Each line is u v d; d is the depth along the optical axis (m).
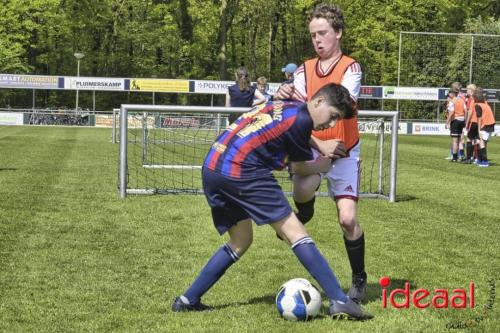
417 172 14.41
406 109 37.94
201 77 45.81
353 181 4.54
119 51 45.31
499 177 13.61
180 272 5.49
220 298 4.77
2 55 39.41
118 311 4.44
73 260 5.82
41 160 14.70
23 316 4.29
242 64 48.66
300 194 4.67
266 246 6.46
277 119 4.05
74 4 42.41
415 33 32.66
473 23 40.75
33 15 41.00
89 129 32.69
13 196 9.24
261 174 4.07
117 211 8.37
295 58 47.56
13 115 37.88
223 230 4.30
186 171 13.41
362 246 4.60
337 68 4.62
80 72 45.84
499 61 33.84
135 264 5.73
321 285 4.24
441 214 8.71
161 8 43.94
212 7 44.81
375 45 42.19
